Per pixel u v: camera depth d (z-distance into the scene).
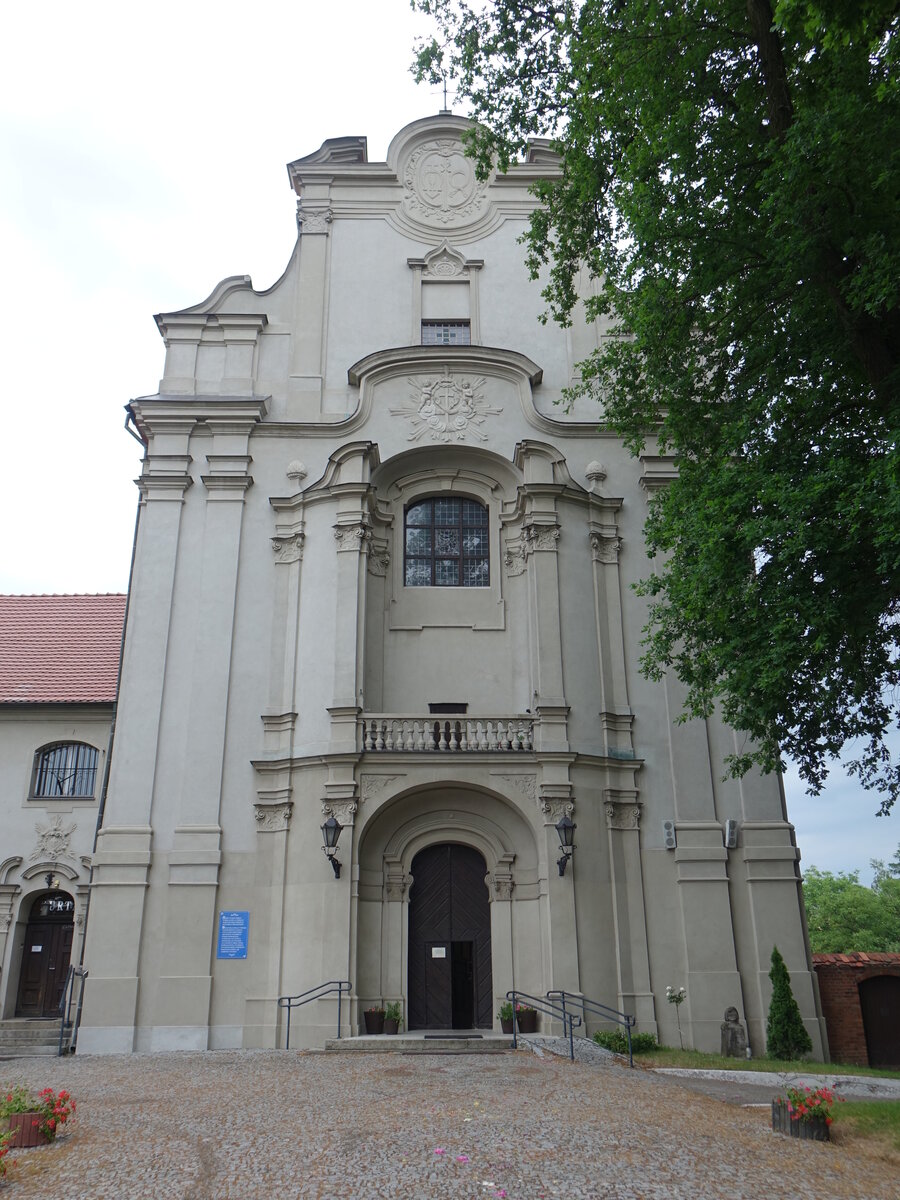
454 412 22.27
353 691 19.42
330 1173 7.82
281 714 19.92
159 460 21.86
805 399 13.72
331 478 21.08
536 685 19.98
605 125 15.30
